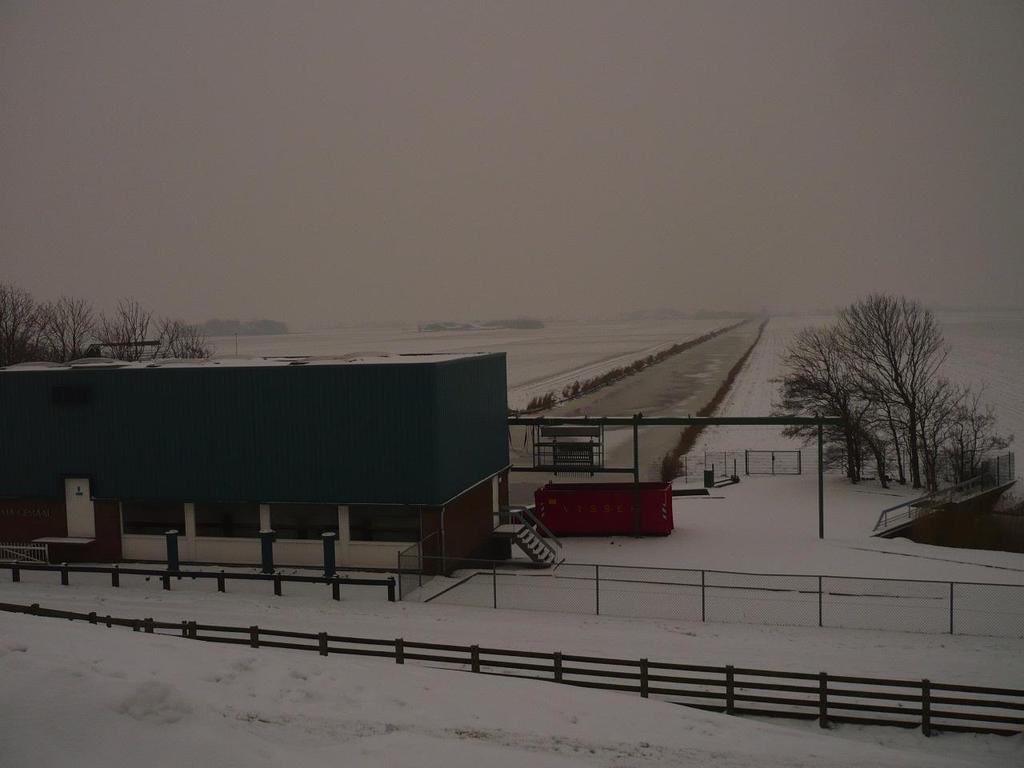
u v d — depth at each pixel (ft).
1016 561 119.34
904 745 60.13
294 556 110.01
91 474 114.93
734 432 277.03
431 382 105.09
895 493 184.03
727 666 64.54
